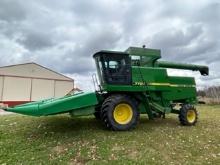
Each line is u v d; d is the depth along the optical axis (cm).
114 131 820
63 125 899
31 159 629
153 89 948
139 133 816
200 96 2692
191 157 663
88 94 806
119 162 612
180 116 980
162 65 1043
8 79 3125
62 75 3547
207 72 1165
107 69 871
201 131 896
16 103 3138
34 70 3331
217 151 714
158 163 616
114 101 824
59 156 644
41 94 3350
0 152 668
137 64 965
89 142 724
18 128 870
